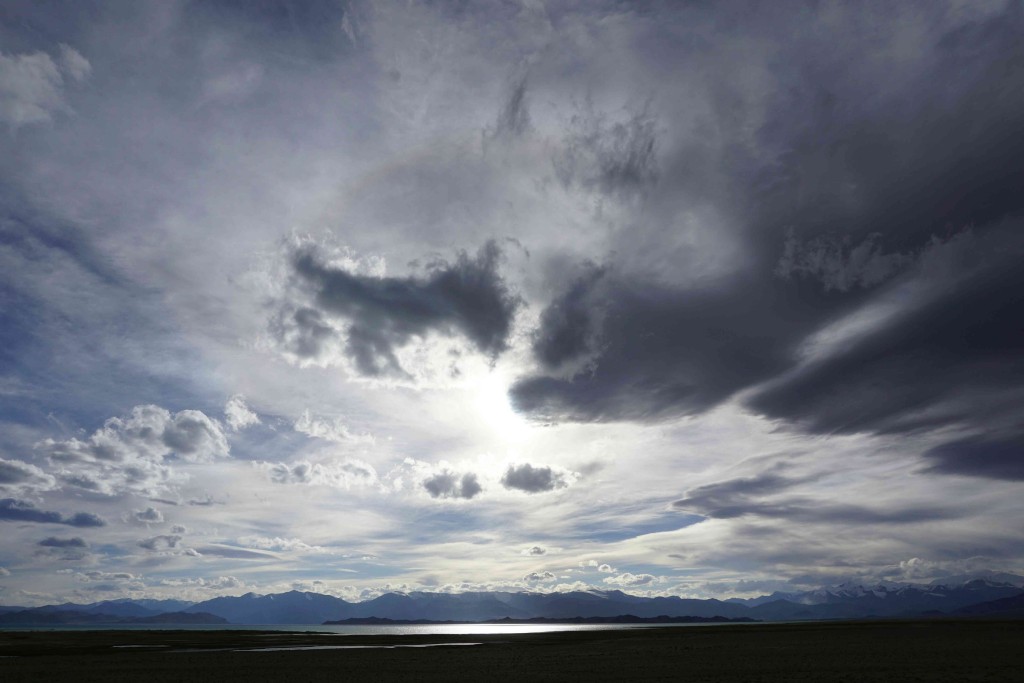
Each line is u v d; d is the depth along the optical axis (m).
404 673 47.66
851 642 74.25
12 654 75.75
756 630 136.00
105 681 44.03
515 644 92.62
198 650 81.81
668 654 62.16
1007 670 39.88
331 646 91.62
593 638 110.00
